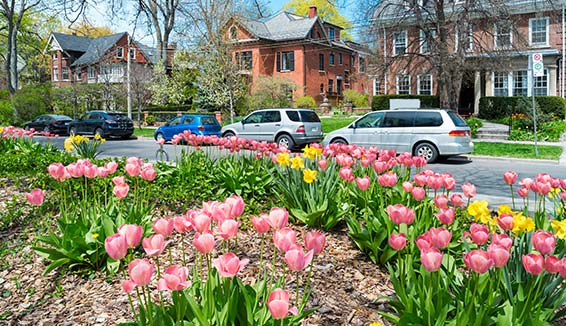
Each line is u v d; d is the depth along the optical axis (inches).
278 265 169.6
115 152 730.8
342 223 221.6
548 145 733.9
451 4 884.0
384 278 165.6
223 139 299.7
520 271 118.6
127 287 82.3
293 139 758.5
